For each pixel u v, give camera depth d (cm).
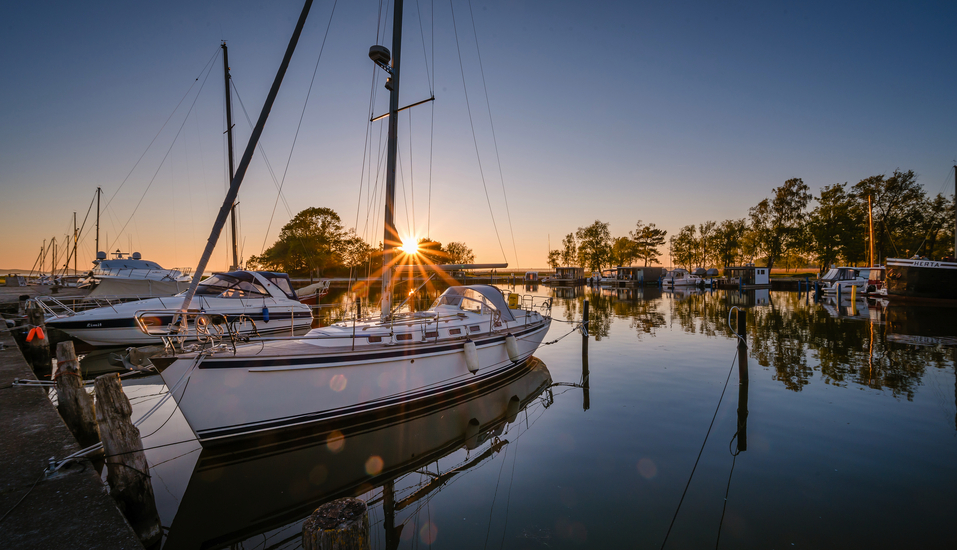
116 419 434
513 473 584
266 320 1355
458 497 532
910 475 552
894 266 2766
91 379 1037
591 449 655
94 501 365
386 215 895
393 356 757
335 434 714
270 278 1550
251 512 512
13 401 617
